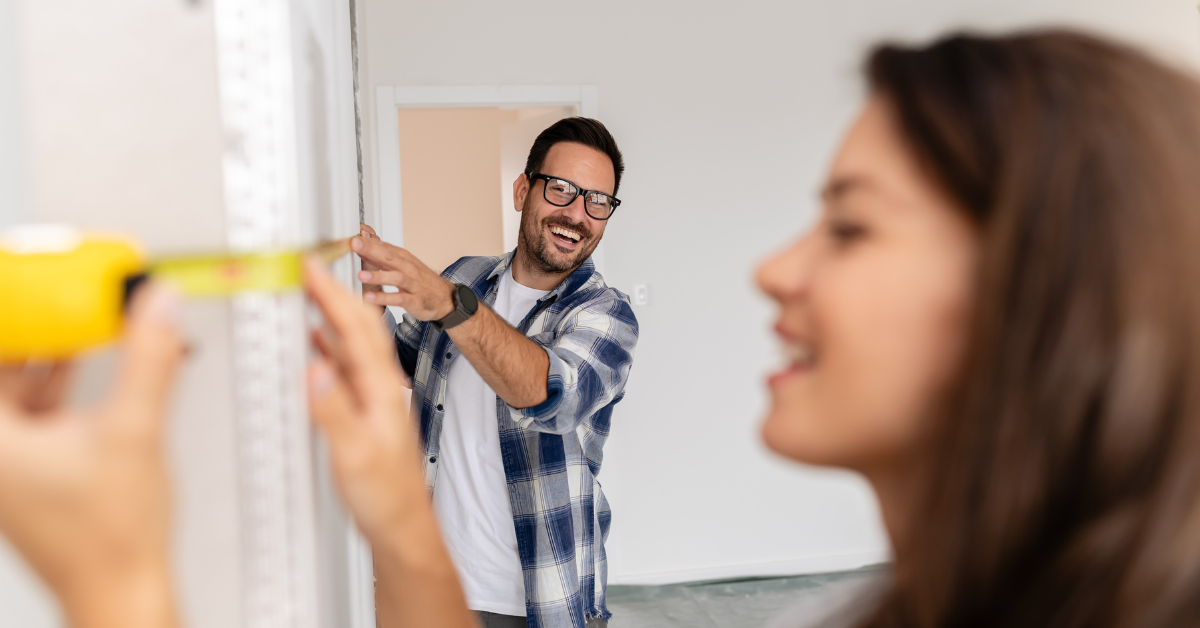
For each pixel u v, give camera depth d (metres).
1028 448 0.33
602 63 3.08
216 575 0.33
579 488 1.43
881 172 0.37
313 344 0.43
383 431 0.39
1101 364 0.32
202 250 0.32
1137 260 0.32
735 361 3.24
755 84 3.20
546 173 1.52
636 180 3.13
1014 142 0.34
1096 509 0.33
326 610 0.42
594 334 1.35
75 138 0.31
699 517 3.24
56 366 0.30
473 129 4.82
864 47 0.42
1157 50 0.35
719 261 3.21
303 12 0.43
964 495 0.35
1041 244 0.33
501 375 1.07
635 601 3.06
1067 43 0.36
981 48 0.37
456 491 1.49
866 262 0.37
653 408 3.20
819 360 0.39
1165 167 0.32
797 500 3.31
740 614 2.95
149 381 0.25
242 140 0.33
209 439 0.32
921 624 0.38
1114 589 0.33
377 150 2.92
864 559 3.36
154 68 0.31
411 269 0.92
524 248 1.56
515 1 3.00
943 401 0.36
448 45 2.96
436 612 0.45
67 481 0.25
